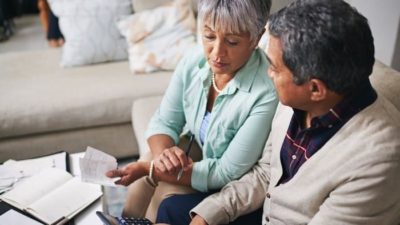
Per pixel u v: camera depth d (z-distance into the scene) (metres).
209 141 1.23
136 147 2.08
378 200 0.73
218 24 1.01
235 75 1.14
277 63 0.79
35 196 1.11
